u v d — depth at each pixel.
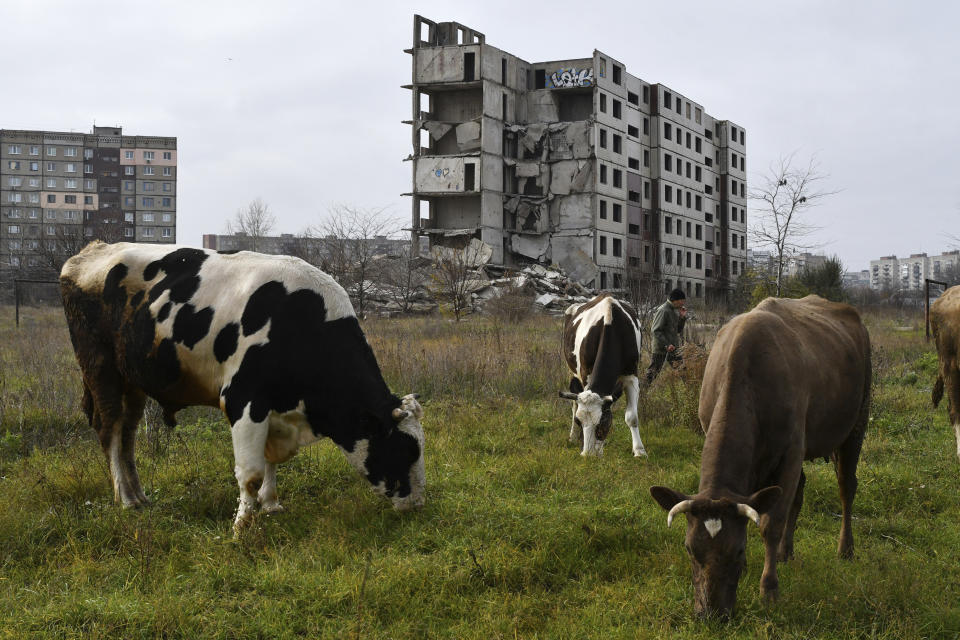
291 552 5.43
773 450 4.83
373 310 37.28
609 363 8.76
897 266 157.38
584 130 55.47
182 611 4.52
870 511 6.84
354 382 6.04
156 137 125.50
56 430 8.83
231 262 6.27
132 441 6.65
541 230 56.31
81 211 123.19
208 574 5.09
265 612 4.61
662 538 5.86
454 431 9.16
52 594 4.75
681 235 70.00
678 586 5.04
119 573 5.07
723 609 4.22
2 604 4.56
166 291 6.23
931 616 4.66
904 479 7.36
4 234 117.44
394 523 6.12
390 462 6.12
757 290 33.50
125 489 6.43
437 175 54.50
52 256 46.41
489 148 54.34
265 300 5.98
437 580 5.05
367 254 39.16
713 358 5.38
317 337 5.98
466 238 53.72
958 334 8.37
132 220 125.25
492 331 21.27
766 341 4.96
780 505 4.81
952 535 6.13
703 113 75.81
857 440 5.93
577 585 5.16
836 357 5.54
